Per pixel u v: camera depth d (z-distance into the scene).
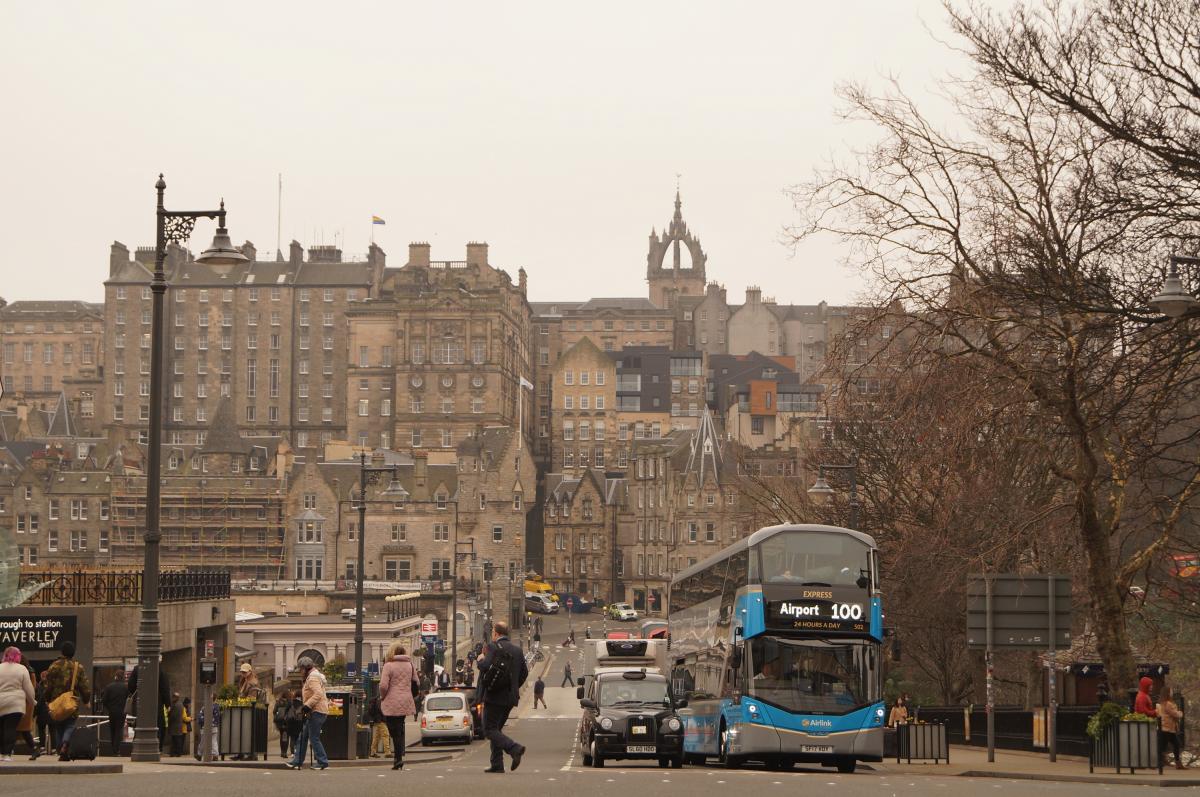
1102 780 38.41
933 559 64.69
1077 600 64.19
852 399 55.97
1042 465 60.22
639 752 55.59
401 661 39.75
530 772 39.22
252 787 28.91
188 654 69.38
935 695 96.19
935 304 51.94
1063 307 46.56
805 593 51.19
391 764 52.22
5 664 34.78
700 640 61.03
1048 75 46.66
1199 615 61.28
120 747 48.00
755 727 50.38
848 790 31.97
